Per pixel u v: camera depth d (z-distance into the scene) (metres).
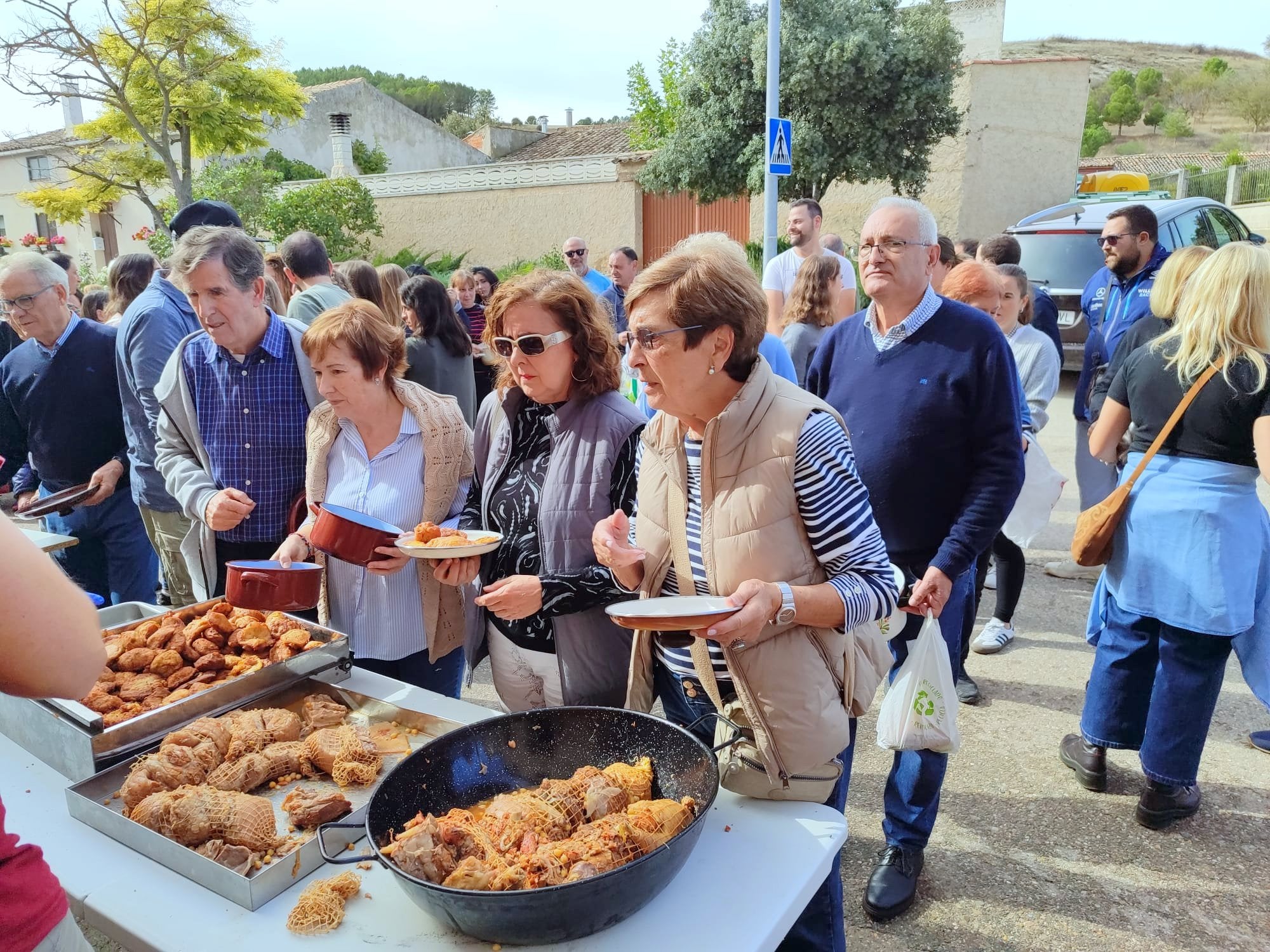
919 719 2.28
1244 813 2.84
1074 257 8.97
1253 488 2.55
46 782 1.61
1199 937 2.30
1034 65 15.05
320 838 1.20
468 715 1.80
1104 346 4.51
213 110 18.41
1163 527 2.61
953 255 4.39
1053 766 3.14
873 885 2.44
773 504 1.48
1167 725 2.68
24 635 0.87
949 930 2.36
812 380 2.74
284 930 1.20
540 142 28.52
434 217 19.84
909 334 2.43
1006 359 2.32
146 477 3.22
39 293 3.47
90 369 3.62
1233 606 2.51
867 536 1.51
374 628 2.33
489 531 2.13
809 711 1.50
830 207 16.67
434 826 1.21
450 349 4.68
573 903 1.08
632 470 1.95
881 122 12.81
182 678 1.85
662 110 18.31
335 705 1.78
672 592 1.70
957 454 2.38
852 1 12.87
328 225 18.34
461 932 1.14
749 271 1.51
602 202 17.78
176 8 17.48
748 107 13.43
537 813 1.30
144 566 3.95
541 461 2.08
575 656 1.99
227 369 2.57
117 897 1.27
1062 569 5.03
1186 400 2.53
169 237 18.83
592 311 1.95
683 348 1.46
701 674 1.58
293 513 2.53
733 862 1.34
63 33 17.00
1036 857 2.65
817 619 1.44
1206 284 2.49
